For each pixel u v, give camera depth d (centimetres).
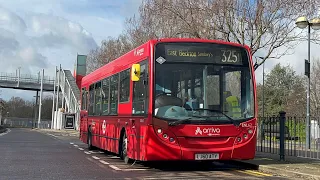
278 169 1030
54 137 3178
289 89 6350
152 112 986
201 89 1020
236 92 1043
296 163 1173
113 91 1356
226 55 1055
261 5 1750
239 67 1059
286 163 1170
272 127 1385
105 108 1463
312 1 1708
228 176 974
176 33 1978
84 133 1875
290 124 1342
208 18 1845
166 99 997
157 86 1000
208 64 1038
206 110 1008
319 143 1248
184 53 1032
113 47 3494
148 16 2275
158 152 974
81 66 4622
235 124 1016
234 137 1012
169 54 1023
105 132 1445
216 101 1021
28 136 3238
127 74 1200
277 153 1349
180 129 981
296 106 5394
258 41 1788
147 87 1011
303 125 1310
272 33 1783
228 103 1029
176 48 1030
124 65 1241
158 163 1249
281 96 6253
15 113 11006
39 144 2172
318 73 4862
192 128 986
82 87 2016
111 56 3444
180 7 1914
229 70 1049
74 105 5478
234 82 1048
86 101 1872
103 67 1557
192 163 1266
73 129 5419
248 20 1775
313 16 1717
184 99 1005
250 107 1046
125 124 1188
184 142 982
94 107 1669
